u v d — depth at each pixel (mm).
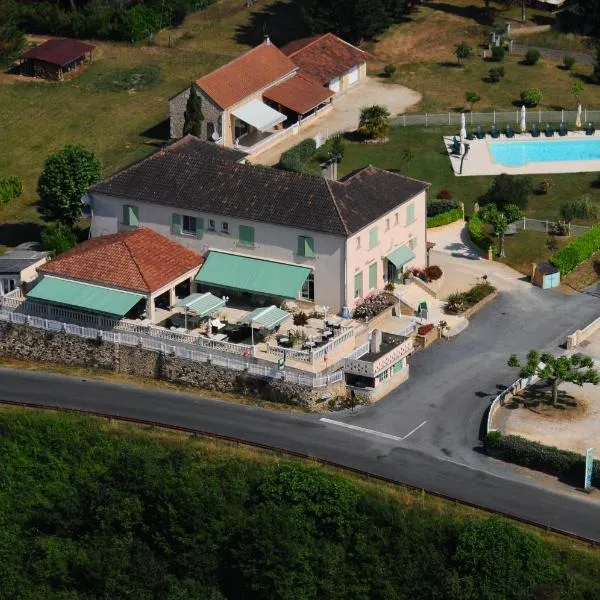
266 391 113500
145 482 103625
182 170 127625
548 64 180375
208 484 104000
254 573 98250
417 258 129875
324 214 120500
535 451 103938
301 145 152250
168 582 101062
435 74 177125
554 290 130750
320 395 111625
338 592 98062
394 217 125250
